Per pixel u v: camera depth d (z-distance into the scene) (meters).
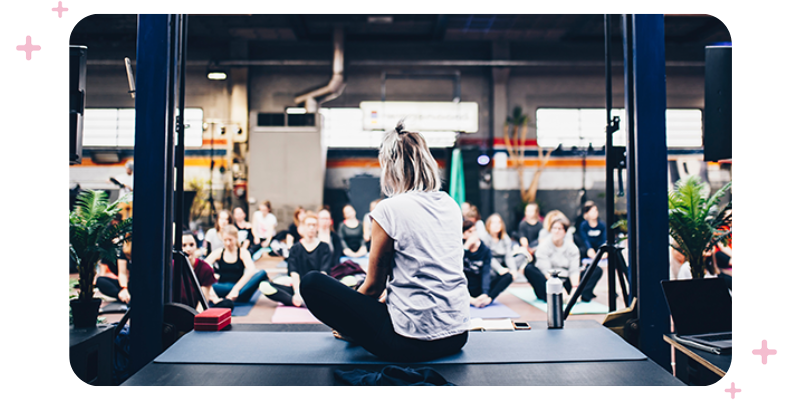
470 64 8.68
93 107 8.28
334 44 8.26
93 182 8.14
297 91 8.92
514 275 5.59
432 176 1.76
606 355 1.79
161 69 2.19
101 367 2.08
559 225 4.69
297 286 4.25
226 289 4.35
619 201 8.72
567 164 8.91
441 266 1.65
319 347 1.90
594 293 5.02
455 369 1.64
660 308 2.19
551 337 2.02
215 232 5.07
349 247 7.13
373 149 8.87
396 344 1.64
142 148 2.18
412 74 8.74
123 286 4.14
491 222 5.97
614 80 9.07
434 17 7.92
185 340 1.99
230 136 8.67
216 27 8.19
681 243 2.58
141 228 2.17
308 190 8.31
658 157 2.22
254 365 1.69
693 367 2.00
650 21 2.25
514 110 8.96
